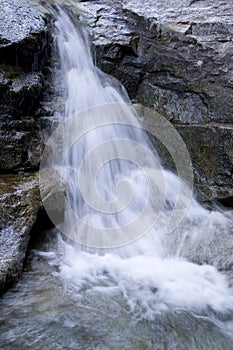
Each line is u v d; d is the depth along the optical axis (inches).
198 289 118.7
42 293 111.9
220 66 207.0
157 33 223.9
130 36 217.0
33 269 122.6
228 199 169.5
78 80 199.5
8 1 195.0
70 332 97.3
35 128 166.1
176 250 138.9
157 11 245.4
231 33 223.0
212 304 111.9
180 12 244.7
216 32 223.9
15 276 113.7
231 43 217.5
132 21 237.3
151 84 209.5
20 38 164.7
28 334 96.0
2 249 117.5
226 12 243.4
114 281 120.4
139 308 108.0
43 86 182.4
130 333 98.2
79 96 192.5
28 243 128.3
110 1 260.7
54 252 133.4
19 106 159.8
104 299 110.9
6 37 163.0
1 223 125.3
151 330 99.7
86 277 121.5
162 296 114.3
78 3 247.9
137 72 211.9
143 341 95.7
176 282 121.8
